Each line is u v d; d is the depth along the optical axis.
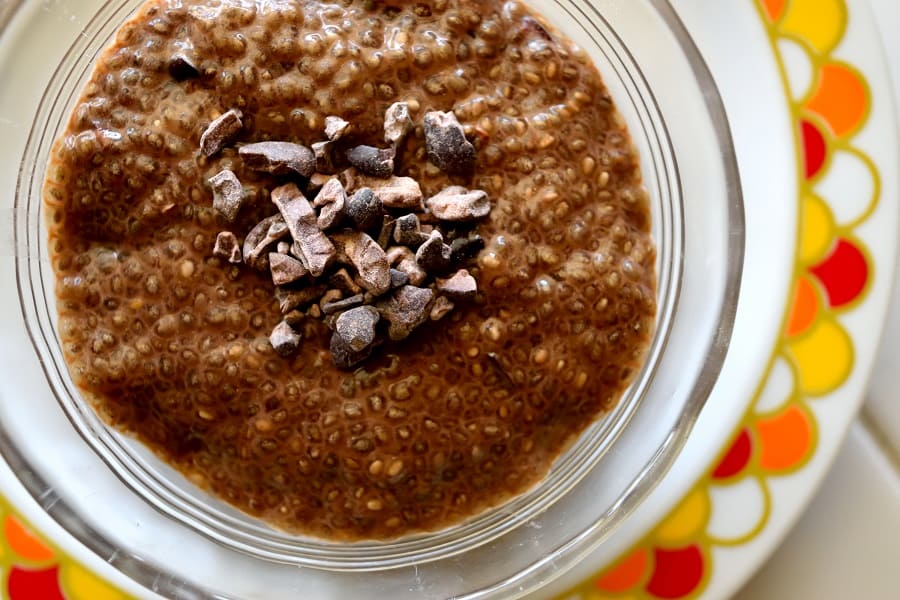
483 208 0.21
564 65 0.22
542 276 0.22
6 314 0.23
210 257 0.22
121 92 0.22
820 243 0.23
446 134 0.21
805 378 0.23
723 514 0.23
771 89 0.23
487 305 0.22
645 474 0.22
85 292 0.22
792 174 0.23
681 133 0.23
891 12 0.24
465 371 0.22
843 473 0.24
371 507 0.22
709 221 0.23
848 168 0.23
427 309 0.21
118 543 0.22
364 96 0.22
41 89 0.23
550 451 0.23
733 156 0.22
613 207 0.22
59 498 0.23
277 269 0.21
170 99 0.22
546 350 0.22
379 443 0.22
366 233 0.21
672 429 0.22
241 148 0.21
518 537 0.23
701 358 0.22
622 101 0.23
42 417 0.23
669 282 0.23
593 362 0.22
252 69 0.22
